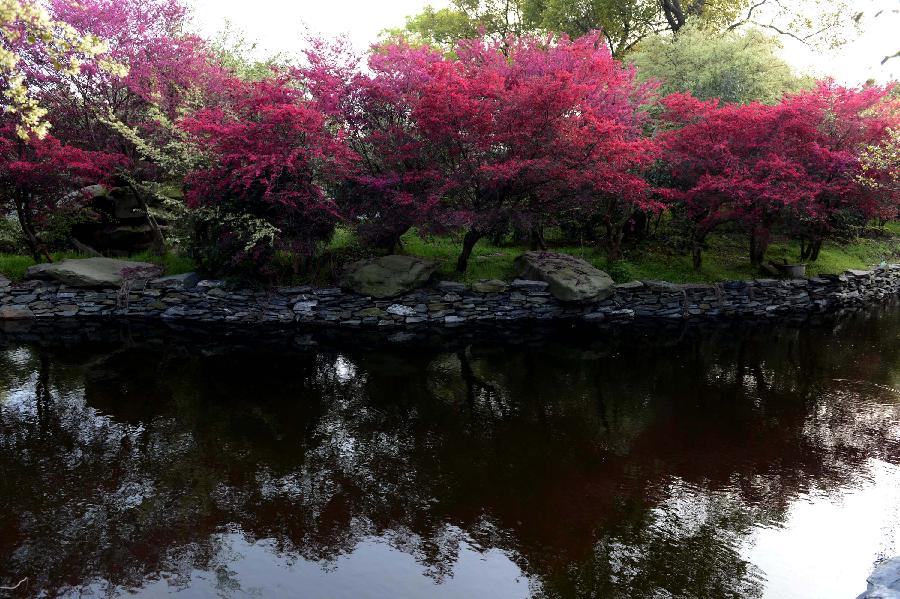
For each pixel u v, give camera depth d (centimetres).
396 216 1067
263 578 400
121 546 432
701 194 1215
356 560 422
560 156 1040
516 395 763
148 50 1164
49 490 505
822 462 581
